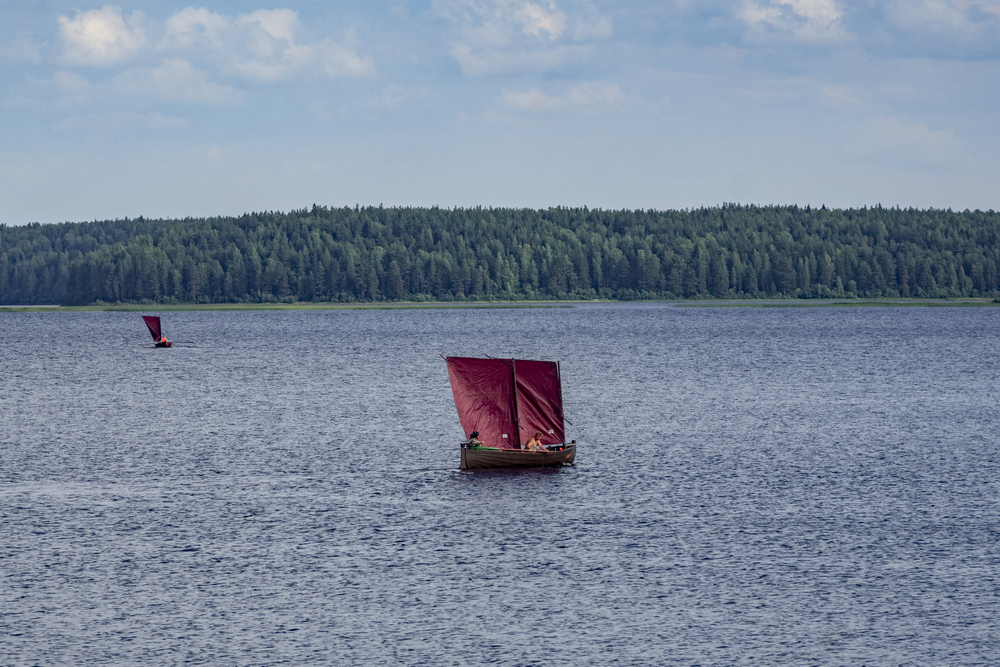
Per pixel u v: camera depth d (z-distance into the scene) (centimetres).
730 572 5850
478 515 7131
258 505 7456
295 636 4978
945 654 4772
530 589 5600
